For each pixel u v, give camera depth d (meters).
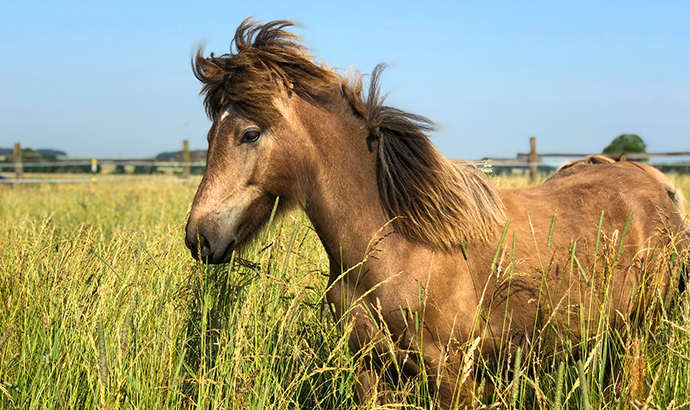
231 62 2.30
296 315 2.37
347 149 2.33
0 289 2.91
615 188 2.78
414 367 2.35
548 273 2.33
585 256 2.49
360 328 2.34
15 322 2.77
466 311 2.31
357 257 2.33
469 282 2.33
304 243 3.48
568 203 2.70
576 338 2.50
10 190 11.91
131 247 3.32
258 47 2.37
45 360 2.33
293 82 2.28
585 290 2.46
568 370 2.44
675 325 2.17
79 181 14.76
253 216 2.32
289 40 2.35
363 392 2.45
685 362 2.23
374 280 2.29
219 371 2.33
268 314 2.80
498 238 2.41
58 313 2.74
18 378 2.43
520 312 2.40
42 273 3.06
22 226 3.95
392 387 2.49
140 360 2.42
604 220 2.65
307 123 2.29
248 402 2.05
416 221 2.25
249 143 2.23
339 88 2.40
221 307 2.82
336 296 2.45
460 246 2.33
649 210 2.73
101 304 2.72
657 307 2.62
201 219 2.20
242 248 2.37
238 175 2.23
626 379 2.16
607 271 2.31
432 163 2.32
